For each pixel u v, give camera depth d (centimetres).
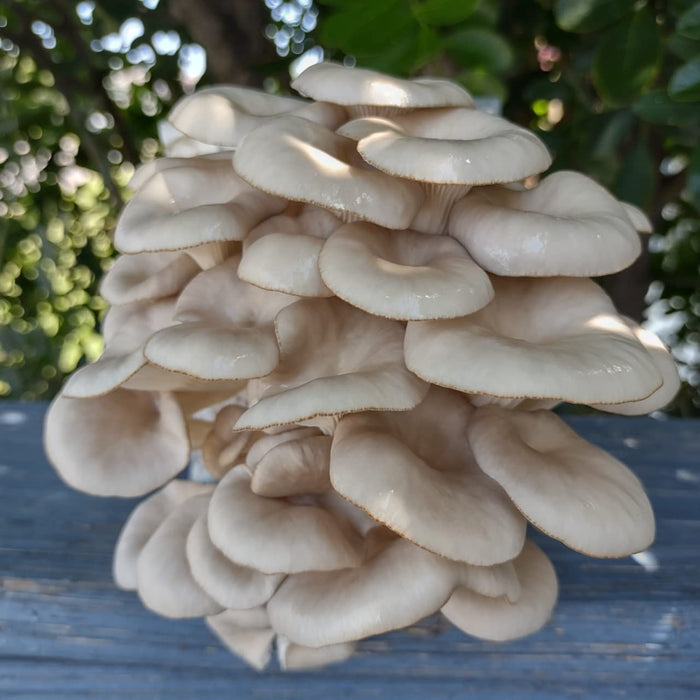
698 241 98
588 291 25
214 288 26
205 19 69
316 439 25
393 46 41
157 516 31
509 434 24
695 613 28
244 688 28
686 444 43
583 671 28
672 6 43
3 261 96
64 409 29
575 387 21
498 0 52
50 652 28
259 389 27
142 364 24
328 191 22
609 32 43
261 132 24
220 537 24
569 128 60
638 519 23
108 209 99
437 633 28
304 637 24
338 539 25
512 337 25
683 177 75
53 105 90
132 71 88
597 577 30
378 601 23
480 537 22
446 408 25
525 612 26
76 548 31
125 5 65
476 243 24
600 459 25
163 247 24
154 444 29
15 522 33
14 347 95
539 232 23
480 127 26
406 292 22
